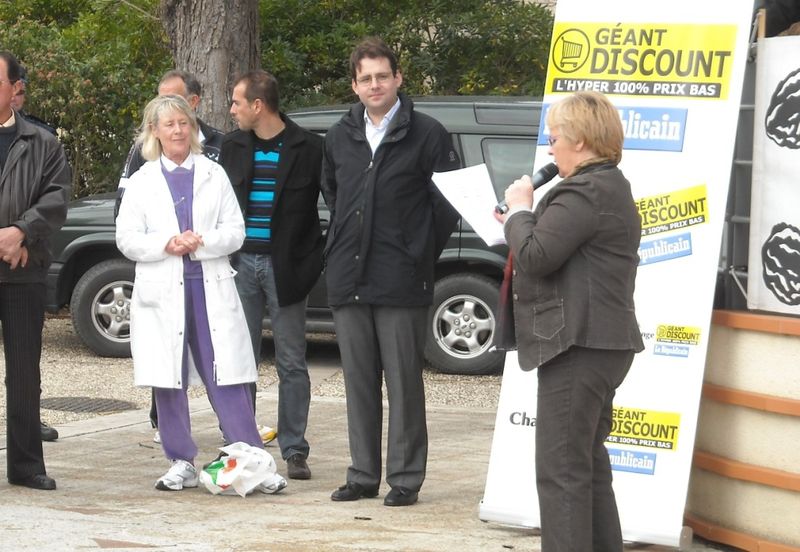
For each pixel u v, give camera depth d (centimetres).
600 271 589
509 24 2122
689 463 728
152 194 852
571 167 606
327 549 715
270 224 917
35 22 2073
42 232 832
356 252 830
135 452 1006
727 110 729
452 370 1405
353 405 849
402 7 2188
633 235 599
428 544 733
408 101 837
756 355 730
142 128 910
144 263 852
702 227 730
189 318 861
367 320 840
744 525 736
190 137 862
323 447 1048
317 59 2144
